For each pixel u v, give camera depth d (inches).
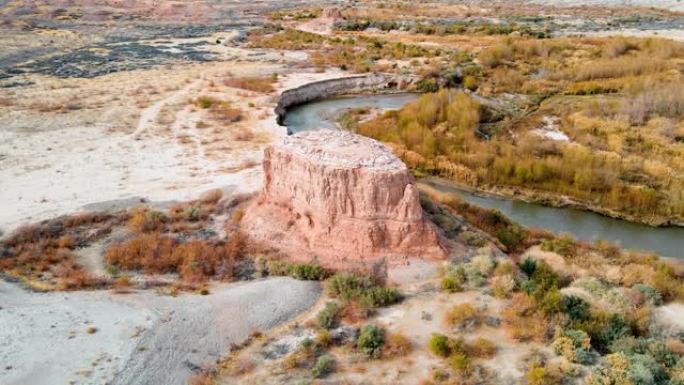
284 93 2202.3
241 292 938.1
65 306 908.0
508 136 1770.4
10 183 1397.6
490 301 900.6
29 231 1138.0
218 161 1555.1
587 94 2130.9
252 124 1867.6
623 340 824.3
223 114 1955.0
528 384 726.5
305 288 952.3
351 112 2094.0
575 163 1488.7
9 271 1009.5
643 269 1059.9
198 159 1569.9
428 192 1349.7
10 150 1608.0
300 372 762.2
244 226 1147.9
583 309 895.1
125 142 1692.9
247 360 790.5
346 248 1028.5
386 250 1023.0
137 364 776.3
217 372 768.3
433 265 1005.8
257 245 1087.0
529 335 818.2
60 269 1021.8
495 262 1003.3
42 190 1363.2
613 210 1341.0
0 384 737.0
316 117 2076.8
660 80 2079.2
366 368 767.1
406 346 803.4
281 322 877.8
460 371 745.6
